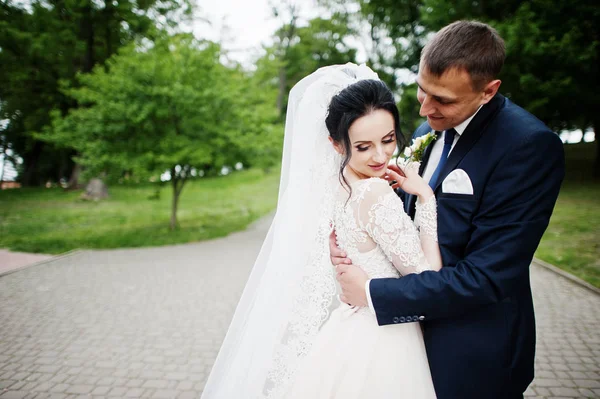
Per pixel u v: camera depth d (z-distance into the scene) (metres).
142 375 3.14
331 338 1.46
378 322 1.32
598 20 10.95
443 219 1.35
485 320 1.31
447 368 1.32
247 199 18.14
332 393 1.39
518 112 1.33
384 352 1.38
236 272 6.35
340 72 1.57
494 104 1.35
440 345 1.34
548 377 2.98
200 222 12.03
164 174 9.69
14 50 15.81
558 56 10.56
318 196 1.49
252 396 1.49
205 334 3.94
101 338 3.86
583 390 2.81
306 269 1.48
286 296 1.49
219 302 4.89
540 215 1.21
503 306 1.32
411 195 1.58
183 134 9.46
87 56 16.55
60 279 5.98
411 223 1.35
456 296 1.20
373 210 1.33
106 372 3.19
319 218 1.48
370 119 1.32
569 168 14.98
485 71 1.19
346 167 1.46
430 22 12.82
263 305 1.53
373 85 1.35
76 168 19.92
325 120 1.46
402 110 16.08
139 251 8.14
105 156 8.88
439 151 1.59
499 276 1.18
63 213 13.48
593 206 9.17
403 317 1.28
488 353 1.29
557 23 11.29
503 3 12.05
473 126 1.35
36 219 12.20
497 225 1.22
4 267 6.69
